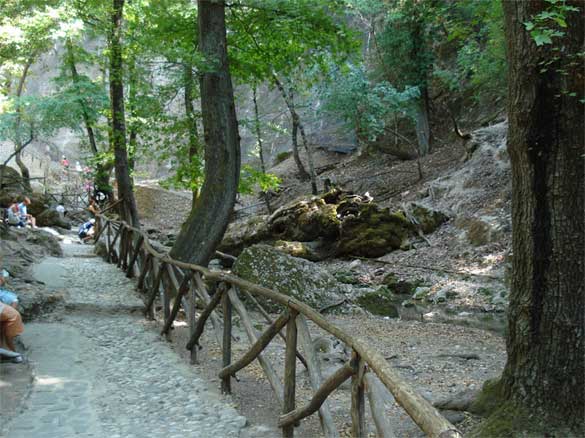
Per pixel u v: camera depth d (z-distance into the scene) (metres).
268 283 10.99
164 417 4.78
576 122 4.12
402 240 16.41
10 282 9.12
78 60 16.62
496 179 17.77
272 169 30.16
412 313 11.34
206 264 9.55
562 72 3.98
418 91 21.98
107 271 12.20
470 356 7.81
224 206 9.62
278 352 7.55
